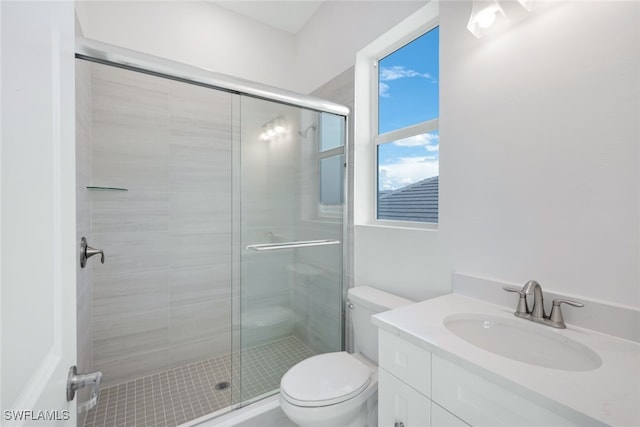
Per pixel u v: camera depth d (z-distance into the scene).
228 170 2.25
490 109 1.21
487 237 1.22
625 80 0.86
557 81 1.01
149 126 1.96
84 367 1.54
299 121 1.87
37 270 0.44
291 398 1.19
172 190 2.05
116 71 1.85
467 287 1.28
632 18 0.85
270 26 2.51
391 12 1.68
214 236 2.21
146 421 1.59
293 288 1.89
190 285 2.14
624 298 0.87
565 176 0.99
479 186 1.25
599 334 0.90
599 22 0.91
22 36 0.40
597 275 0.92
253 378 1.70
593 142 0.93
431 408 0.88
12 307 0.37
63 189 0.54
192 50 2.15
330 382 1.28
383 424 1.06
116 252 1.88
